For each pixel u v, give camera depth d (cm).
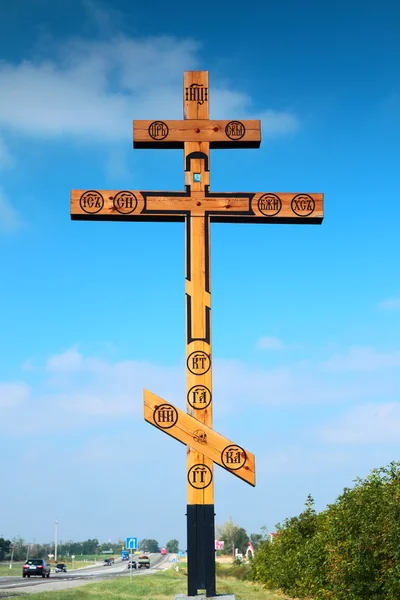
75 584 4584
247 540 12419
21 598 2872
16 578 5784
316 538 2492
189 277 1320
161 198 1356
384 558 1808
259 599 2970
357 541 1852
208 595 1202
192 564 1213
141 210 1349
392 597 1736
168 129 1381
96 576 6769
